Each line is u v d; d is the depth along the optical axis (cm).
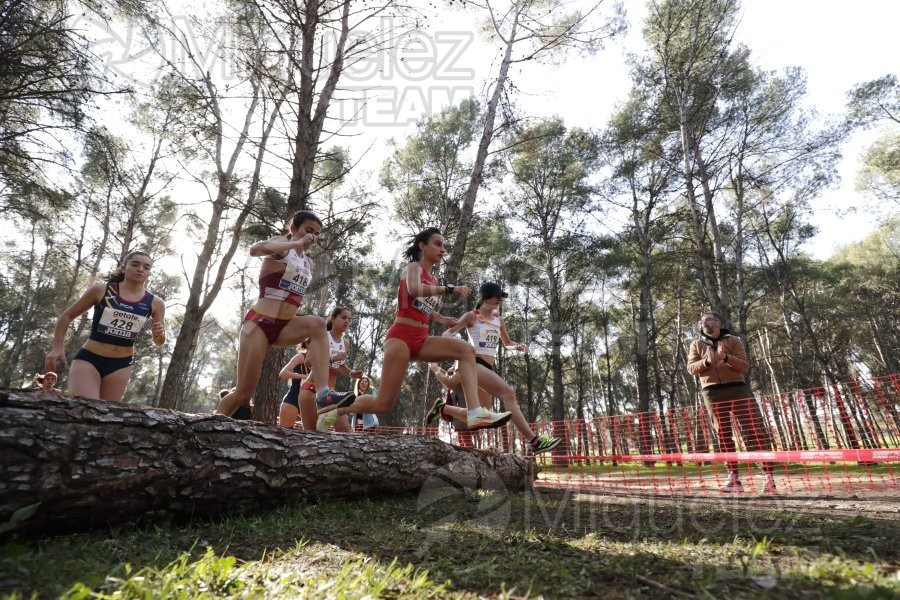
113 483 223
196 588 152
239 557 205
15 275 2595
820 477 561
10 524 172
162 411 257
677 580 162
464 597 153
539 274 2205
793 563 175
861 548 191
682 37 1532
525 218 2080
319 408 352
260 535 247
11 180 1081
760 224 2202
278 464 306
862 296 2797
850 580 150
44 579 156
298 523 277
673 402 2416
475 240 1972
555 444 390
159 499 246
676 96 1562
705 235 1602
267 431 311
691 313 2600
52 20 921
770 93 1616
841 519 265
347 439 374
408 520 301
